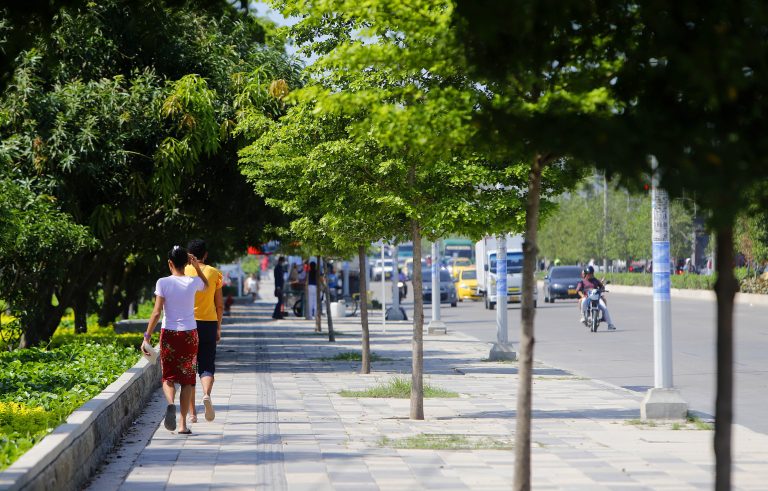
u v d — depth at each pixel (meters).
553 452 17.08
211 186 36.50
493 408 23.22
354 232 23.38
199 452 16.94
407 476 14.80
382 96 13.20
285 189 29.50
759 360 35.34
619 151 8.38
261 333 57.81
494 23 7.89
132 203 33.06
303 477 14.72
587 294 54.25
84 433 14.37
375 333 57.00
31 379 21.00
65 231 28.03
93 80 31.69
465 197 20.81
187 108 31.33
